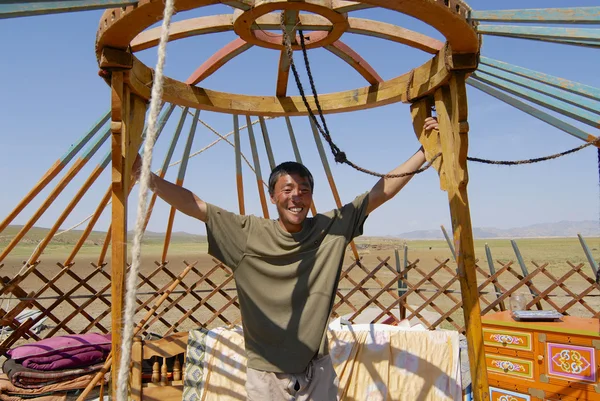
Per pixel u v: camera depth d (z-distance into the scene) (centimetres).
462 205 290
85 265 2075
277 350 241
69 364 436
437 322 564
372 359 445
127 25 228
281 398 239
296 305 245
